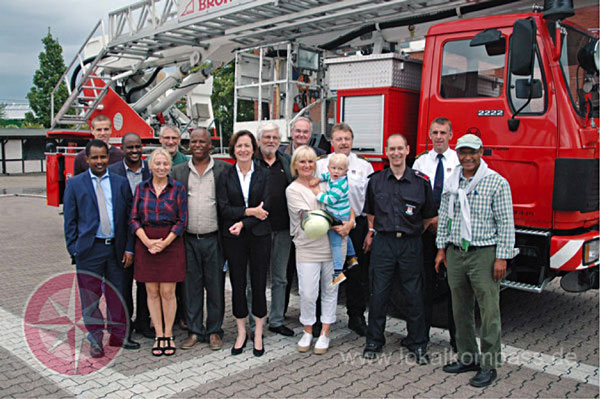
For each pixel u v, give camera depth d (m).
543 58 4.43
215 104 25.81
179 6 7.86
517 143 4.58
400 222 4.20
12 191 19.00
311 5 6.46
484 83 4.76
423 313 4.34
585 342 4.80
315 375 4.03
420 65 5.61
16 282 6.65
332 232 4.36
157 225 4.29
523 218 4.60
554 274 4.62
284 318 5.26
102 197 4.35
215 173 4.50
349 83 5.61
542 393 3.76
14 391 3.75
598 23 4.98
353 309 4.93
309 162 4.32
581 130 4.38
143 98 10.35
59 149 9.87
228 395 3.69
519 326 5.22
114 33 9.37
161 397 3.65
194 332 4.61
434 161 4.60
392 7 5.93
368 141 5.50
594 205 4.62
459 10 5.68
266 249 4.39
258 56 7.50
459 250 3.87
